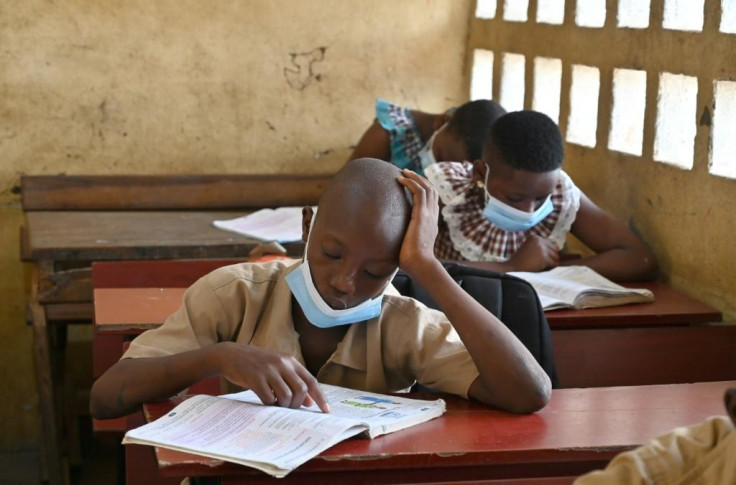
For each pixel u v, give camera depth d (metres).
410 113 3.78
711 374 2.56
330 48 4.12
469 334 1.65
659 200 2.90
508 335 1.67
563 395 1.78
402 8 4.16
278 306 1.71
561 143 2.69
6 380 3.93
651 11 2.88
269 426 1.46
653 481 1.07
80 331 4.01
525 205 2.70
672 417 1.66
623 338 2.49
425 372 1.75
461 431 1.55
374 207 1.57
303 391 1.54
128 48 3.94
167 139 4.04
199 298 1.71
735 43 2.52
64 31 3.86
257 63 4.07
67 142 3.94
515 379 1.64
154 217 3.77
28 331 3.93
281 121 4.13
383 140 3.74
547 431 1.57
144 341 1.69
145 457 2.04
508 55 3.86
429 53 4.22
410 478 1.47
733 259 2.59
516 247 2.91
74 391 3.76
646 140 2.95
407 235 1.64
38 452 3.95
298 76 4.11
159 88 3.99
